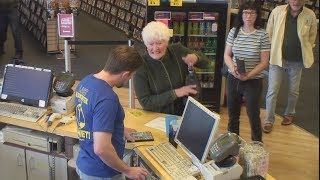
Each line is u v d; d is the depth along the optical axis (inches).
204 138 78.7
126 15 385.1
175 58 111.7
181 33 193.9
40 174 122.2
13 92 120.3
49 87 115.6
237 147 74.5
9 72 121.8
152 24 105.3
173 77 111.1
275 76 173.2
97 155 75.7
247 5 138.6
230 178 75.9
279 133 181.0
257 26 141.9
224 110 210.7
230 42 148.0
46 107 115.6
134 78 110.4
